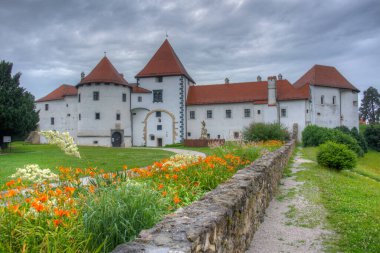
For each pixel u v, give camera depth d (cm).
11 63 3384
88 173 730
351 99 5394
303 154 2677
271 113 4628
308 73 5462
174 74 4894
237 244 510
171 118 4909
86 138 4709
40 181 619
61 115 5584
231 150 1412
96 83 4716
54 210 387
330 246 619
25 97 3488
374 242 629
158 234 331
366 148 4669
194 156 1002
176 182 703
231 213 464
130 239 373
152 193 482
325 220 782
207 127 4938
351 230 700
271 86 4650
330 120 5191
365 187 1303
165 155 2636
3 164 1866
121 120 4800
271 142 2552
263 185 830
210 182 753
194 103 4988
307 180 1346
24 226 353
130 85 4959
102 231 375
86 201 441
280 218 811
